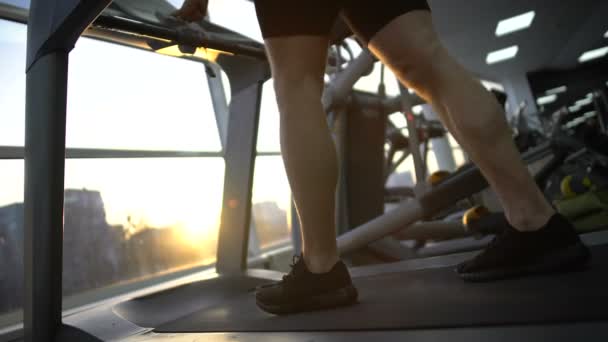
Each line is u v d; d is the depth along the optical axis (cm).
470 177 164
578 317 45
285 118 75
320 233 76
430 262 119
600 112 1005
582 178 171
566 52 940
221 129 309
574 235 69
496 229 159
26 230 90
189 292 125
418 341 49
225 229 152
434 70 68
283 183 364
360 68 192
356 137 229
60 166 89
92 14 80
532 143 286
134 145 253
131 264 239
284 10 72
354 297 77
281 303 78
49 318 88
